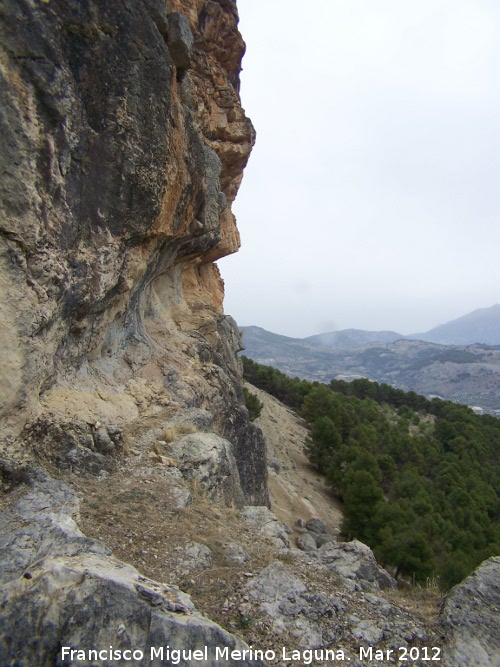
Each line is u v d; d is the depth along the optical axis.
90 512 6.27
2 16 6.10
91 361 10.12
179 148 10.70
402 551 16.77
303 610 5.21
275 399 45.94
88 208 8.14
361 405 51.44
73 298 7.96
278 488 24.80
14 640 3.76
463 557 16.64
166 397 11.47
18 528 5.29
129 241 9.58
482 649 5.02
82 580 4.20
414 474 31.00
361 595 5.86
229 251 21.11
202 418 11.29
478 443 44.12
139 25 8.55
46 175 6.69
